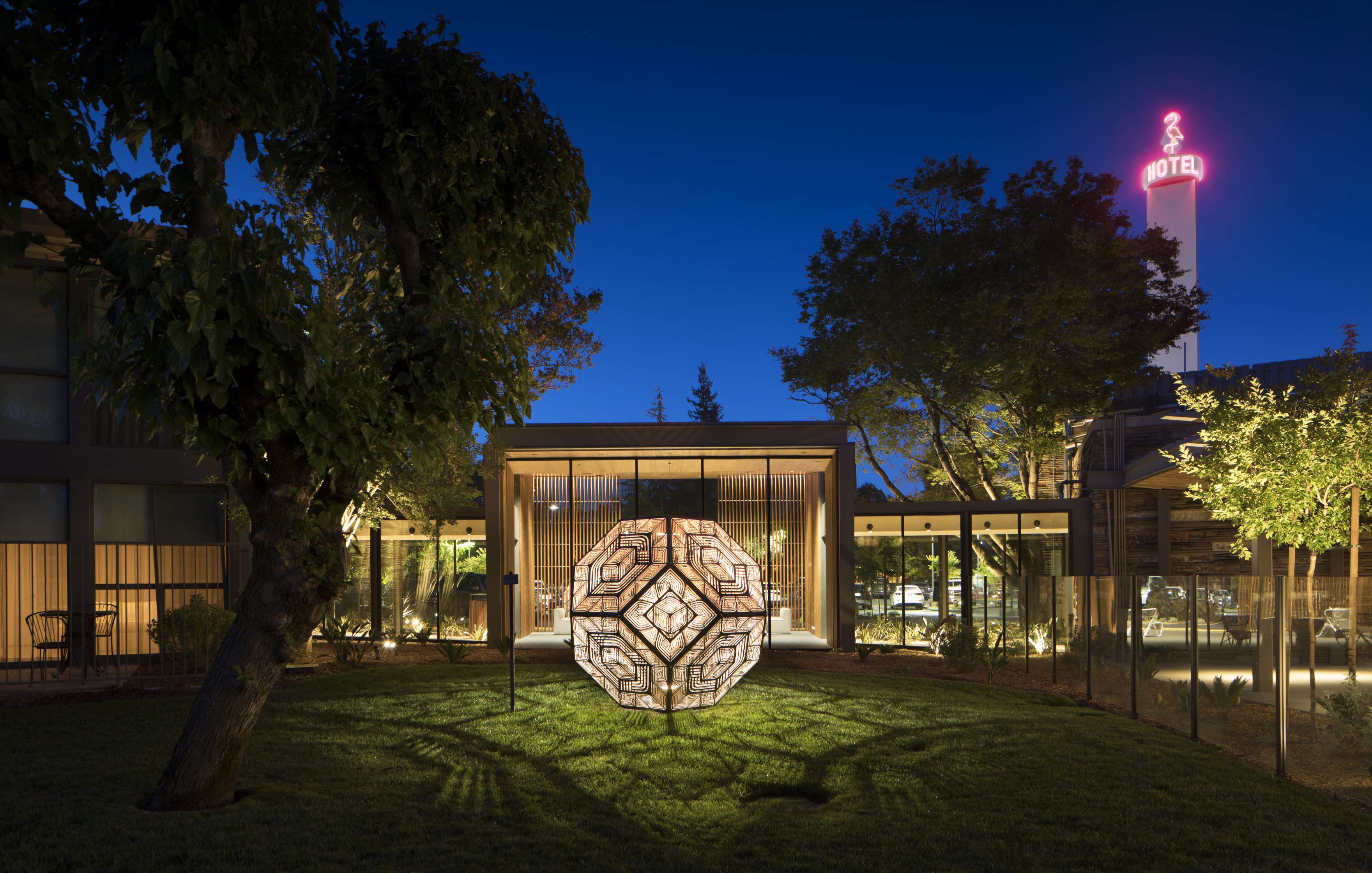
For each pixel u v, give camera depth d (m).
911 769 7.74
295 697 10.99
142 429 14.63
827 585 19.58
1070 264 24.23
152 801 6.32
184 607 13.31
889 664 15.98
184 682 12.30
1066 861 5.38
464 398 7.15
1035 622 15.77
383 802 6.55
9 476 13.45
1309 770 7.71
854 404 28.61
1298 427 14.81
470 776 7.40
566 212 7.84
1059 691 13.01
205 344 5.45
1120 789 7.02
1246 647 8.60
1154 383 28.70
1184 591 9.56
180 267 5.21
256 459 6.02
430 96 6.82
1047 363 24.81
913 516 21.45
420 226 7.03
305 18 5.98
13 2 5.27
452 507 19.45
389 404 6.55
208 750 6.27
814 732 9.20
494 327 7.26
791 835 5.94
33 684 11.95
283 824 5.96
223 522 15.33
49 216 5.76
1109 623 11.84
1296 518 15.21
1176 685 9.74
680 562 10.73
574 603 11.22
